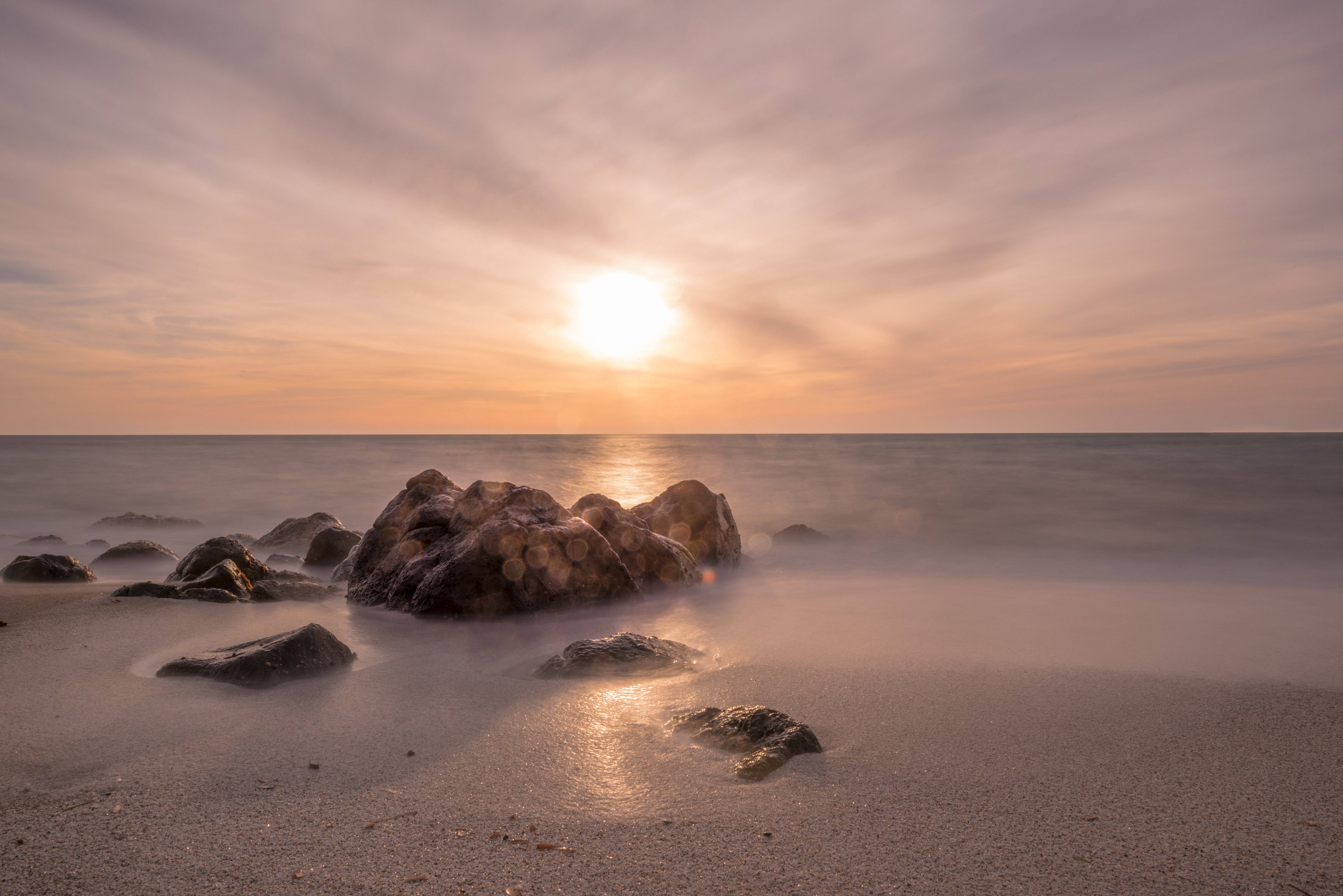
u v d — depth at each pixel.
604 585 9.20
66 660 6.06
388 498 27.95
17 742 4.30
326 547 13.00
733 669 6.26
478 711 5.05
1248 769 4.19
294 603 8.98
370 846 3.18
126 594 8.75
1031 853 3.21
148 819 3.39
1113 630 7.94
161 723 4.66
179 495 28.73
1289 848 3.28
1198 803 3.74
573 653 6.24
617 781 3.93
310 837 3.25
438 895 2.81
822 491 30.86
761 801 3.71
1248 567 13.46
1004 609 9.20
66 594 9.03
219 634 7.05
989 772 4.12
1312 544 16.62
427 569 8.93
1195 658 6.70
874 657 6.73
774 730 4.50
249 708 5.00
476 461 58.09
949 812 3.61
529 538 8.84
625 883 2.92
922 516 22.45
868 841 3.30
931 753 4.39
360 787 3.80
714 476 39.81
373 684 5.68
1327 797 3.81
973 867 3.09
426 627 7.87
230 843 3.18
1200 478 34.44
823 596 10.20
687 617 8.65
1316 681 5.97
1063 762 4.27
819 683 5.86
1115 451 67.31
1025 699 5.47
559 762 4.18
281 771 3.98
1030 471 40.28
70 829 3.28
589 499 11.52
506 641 7.28
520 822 3.45
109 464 45.03
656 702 5.32
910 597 10.18
